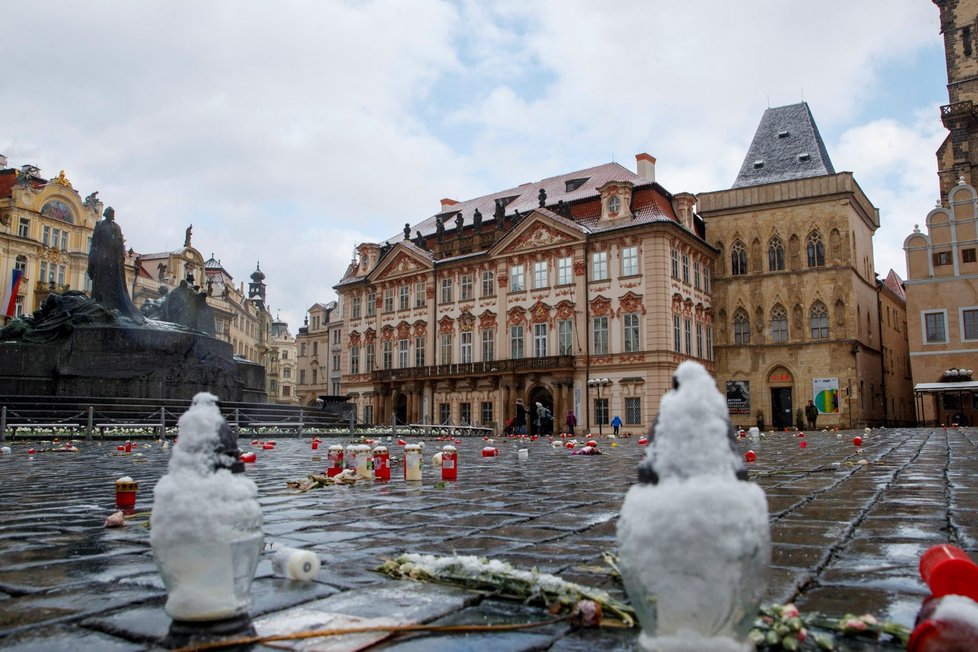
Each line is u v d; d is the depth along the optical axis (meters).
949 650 2.93
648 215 57.22
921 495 9.99
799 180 61.12
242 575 3.75
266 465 17.20
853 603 4.45
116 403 32.91
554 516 8.38
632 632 3.90
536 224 61.88
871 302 65.12
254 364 42.31
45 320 35.28
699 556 2.67
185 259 101.69
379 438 37.31
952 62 63.28
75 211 84.31
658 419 2.89
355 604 4.45
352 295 78.00
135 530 7.56
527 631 3.93
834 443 27.94
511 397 60.91
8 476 14.09
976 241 55.81
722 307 63.50
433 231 75.69
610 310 57.41
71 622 4.17
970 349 55.28
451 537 6.96
